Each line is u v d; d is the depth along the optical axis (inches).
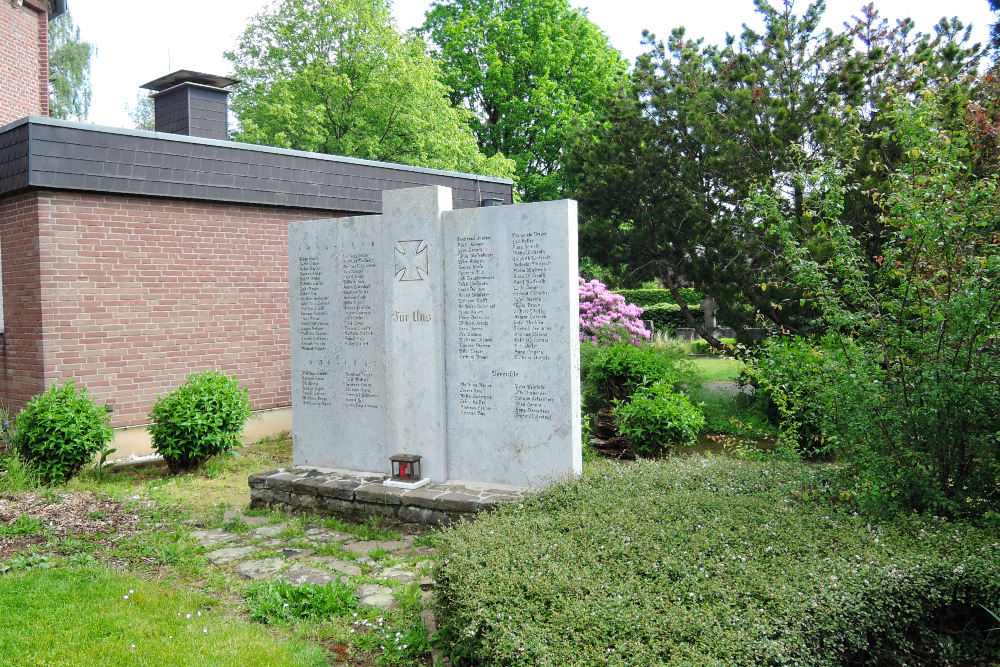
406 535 237.8
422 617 169.6
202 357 391.5
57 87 1267.2
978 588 142.3
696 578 133.6
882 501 169.0
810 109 398.9
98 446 316.2
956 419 167.0
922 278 182.5
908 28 406.6
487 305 255.8
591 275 699.4
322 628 168.4
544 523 170.4
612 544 152.9
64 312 340.8
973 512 169.8
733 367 642.2
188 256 384.8
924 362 175.0
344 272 291.0
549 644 116.0
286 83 914.7
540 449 247.9
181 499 289.7
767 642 112.2
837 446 189.3
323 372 297.3
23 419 307.3
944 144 182.2
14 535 235.9
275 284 423.8
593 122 658.8
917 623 144.8
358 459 289.0
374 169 459.8
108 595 186.5
